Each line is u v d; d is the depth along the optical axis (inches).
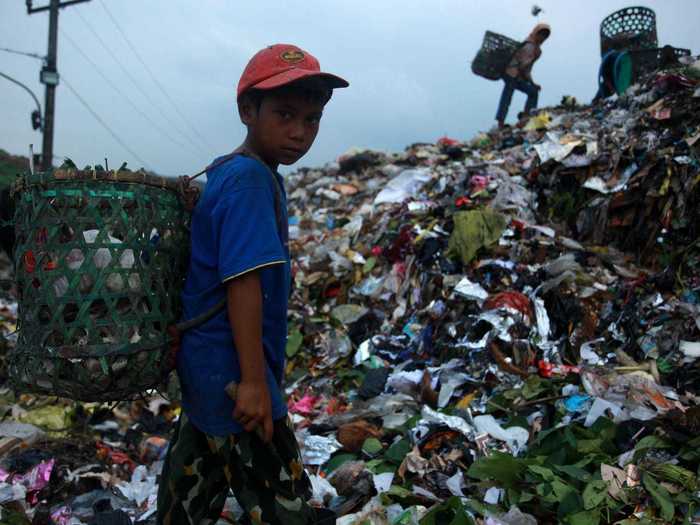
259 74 61.8
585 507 91.7
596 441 109.3
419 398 147.3
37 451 132.3
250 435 61.8
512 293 163.8
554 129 277.1
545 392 133.6
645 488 94.3
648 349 144.3
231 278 56.9
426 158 357.4
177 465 65.2
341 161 399.9
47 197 58.7
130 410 162.1
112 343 57.8
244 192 58.6
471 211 199.0
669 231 173.8
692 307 146.3
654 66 282.4
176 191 63.5
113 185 59.1
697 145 181.3
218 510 69.1
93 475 121.7
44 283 58.1
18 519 102.7
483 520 93.8
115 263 57.9
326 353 188.7
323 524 76.4
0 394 163.0
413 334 180.4
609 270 176.9
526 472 101.8
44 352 58.1
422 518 92.1
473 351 151.9
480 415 131.5
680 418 105.9
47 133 527.5
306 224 315.0
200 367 60.9
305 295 221.0
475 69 364.8
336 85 63.3
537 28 350.3
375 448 123.4
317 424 140.7
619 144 211.3
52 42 526.9
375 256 223.1
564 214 211.6
